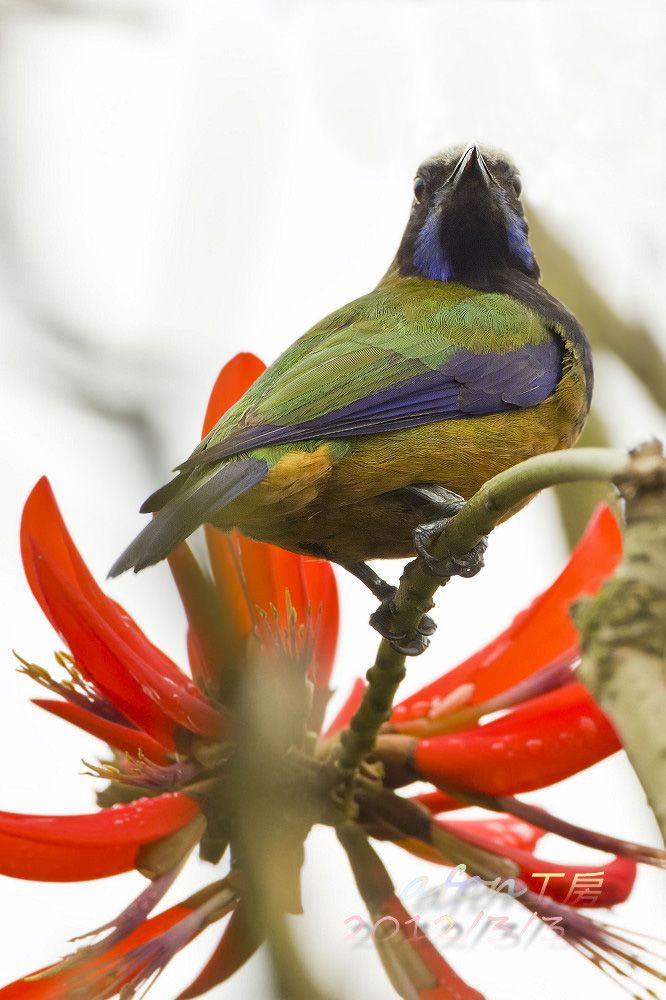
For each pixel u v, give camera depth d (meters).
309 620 7.38
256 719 6.85
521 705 7.41
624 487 3.99
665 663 3.74
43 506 7.30
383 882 6.80
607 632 3.79
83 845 6.50
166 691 6.84
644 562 3.85
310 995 5.75
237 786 6.73
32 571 7.12
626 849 7.09
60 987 6.28
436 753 7.20
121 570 7.22
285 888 6.43
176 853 6.68
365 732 6.84
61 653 7.27
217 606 7.20
